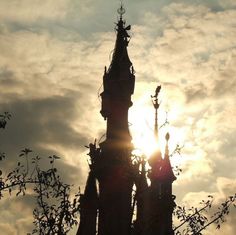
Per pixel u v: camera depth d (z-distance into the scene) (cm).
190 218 4122
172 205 4419
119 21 7925
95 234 6669
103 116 7456
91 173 6831
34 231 3709
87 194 6725
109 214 6688
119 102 7400
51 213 3734
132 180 4338
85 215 6656
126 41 7788
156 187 6506
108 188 6706
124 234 6669
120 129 7156
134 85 7606
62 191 3753
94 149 6988
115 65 7612
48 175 3709
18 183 3572
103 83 7594
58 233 3706
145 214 4656
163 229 4525
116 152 6775
